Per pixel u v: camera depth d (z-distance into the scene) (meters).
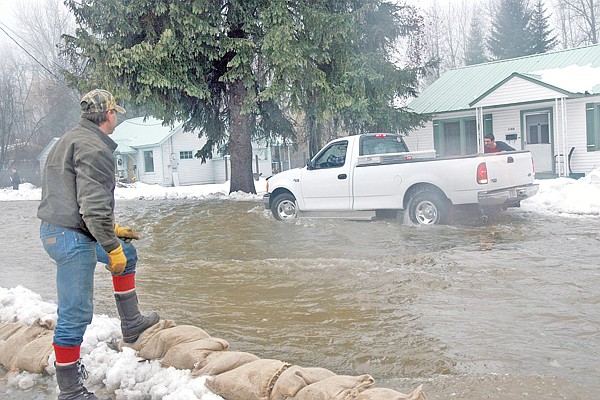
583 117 20.73
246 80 19.77
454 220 10.98
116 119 3.76
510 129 22.77
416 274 6.75
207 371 3.64
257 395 3.31
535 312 5.18
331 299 5.98
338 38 19.67
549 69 24.08
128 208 18.02
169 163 39.03
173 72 19.02
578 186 13.03
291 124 24.58
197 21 18.48
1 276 7.92
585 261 7.00
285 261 7.98
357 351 4.48
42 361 4.06
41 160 46.16
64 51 19.78
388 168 11.10
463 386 3.62
